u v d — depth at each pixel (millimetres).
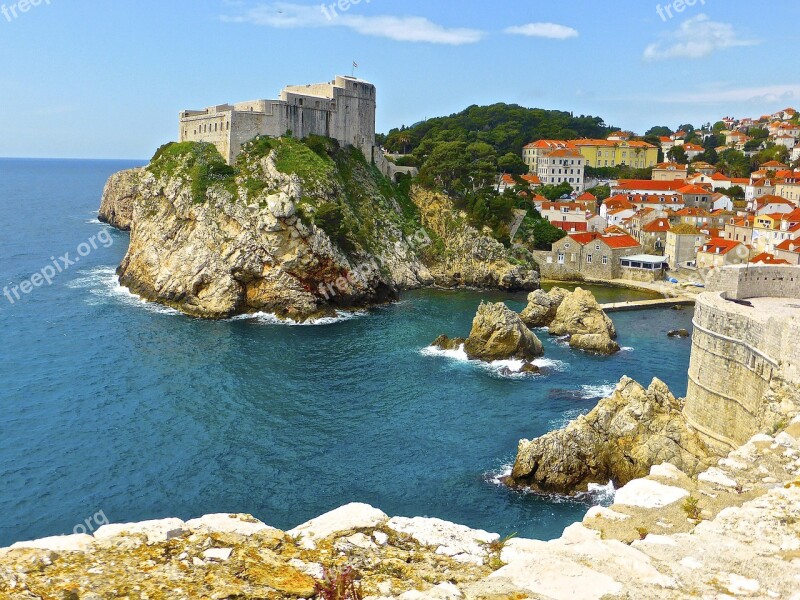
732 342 37719
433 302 117812
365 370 75000
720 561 10906
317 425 58812
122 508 44781
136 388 67500
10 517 43500
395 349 84062
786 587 9984
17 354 77625
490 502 45031
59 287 115250
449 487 47219
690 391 42938
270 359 78812
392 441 55281
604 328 89250
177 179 116188
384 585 9375
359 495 46281
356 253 113188
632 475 43875
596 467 46125
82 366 74000
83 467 50438
